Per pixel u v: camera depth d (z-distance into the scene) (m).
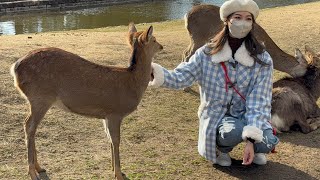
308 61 6.42
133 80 4.26
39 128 5.31
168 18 19.30
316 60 6.30
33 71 3.97
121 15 20.03
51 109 5.87
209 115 4.39
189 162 4.73
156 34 11.48
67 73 4.04
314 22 12.62
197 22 7.42
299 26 12.11
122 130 5.46
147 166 4.58
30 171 4.05
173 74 4.34
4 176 4.20
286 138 5.52
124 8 22.12
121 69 4.25
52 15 20.06
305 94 6.05
